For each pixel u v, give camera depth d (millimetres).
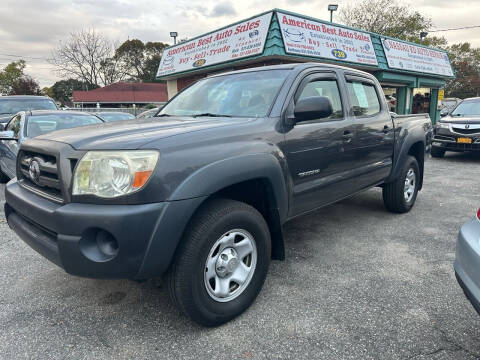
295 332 2221
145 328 2291
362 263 3188
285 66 3152
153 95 51062
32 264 3240
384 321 2314
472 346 2070
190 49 13672
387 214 4625
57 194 2129
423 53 16438
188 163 2012
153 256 1907
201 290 2129
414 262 3193
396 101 16625
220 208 2188
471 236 1898
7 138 5449
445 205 5043
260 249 2455
